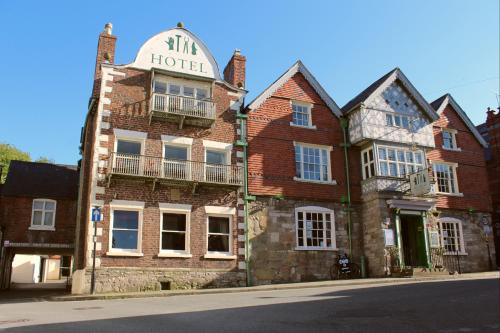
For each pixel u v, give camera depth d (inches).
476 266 1069.1
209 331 333.4
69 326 362.3
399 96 1043.9
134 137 829.2
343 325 355.6
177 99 857.5
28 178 1138.0
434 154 1104.2
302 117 993.5
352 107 1015.0
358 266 935.0
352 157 1006.4
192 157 863.7
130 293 692.7
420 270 925.8
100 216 727.1
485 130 1475.1
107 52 866.8
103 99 824.3
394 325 356.2
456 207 1086.4
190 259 808.9
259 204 887.7
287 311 431.2
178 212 823.7
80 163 1109.7
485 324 362.6
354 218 967.0
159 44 894.4
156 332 331.0
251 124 929.5
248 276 837.2
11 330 346.3
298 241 905.5
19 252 1187.3
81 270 767.1
